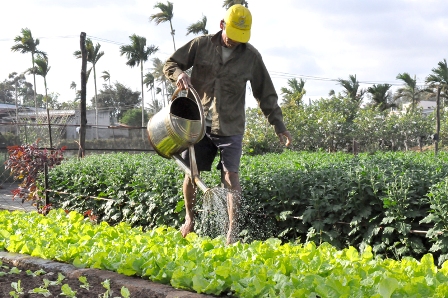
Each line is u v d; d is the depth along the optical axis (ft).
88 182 27.94
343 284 9.41
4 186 47.75
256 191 19.69
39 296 10.88
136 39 126.31
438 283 9.37
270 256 12.53
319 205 17.57
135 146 70.49
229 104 16.85
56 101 178.19
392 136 95.14
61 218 21.77
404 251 16.31
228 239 15.92
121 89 208.44
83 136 47.37
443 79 125.18
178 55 16.75
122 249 14.15
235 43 16.47
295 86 131.75
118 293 10.97
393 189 16.47
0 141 60.08
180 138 15.03
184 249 13.16
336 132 86.12
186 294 10.51
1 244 16.10
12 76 257.75
